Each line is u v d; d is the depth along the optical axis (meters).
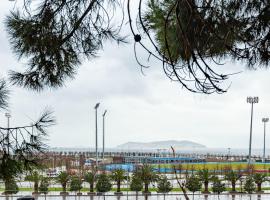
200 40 3.77
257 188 45.94
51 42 4.36
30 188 41.00
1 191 36.00
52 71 4.54
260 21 4.58
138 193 42.22
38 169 4.06
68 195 40.78
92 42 4.48
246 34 4.50
